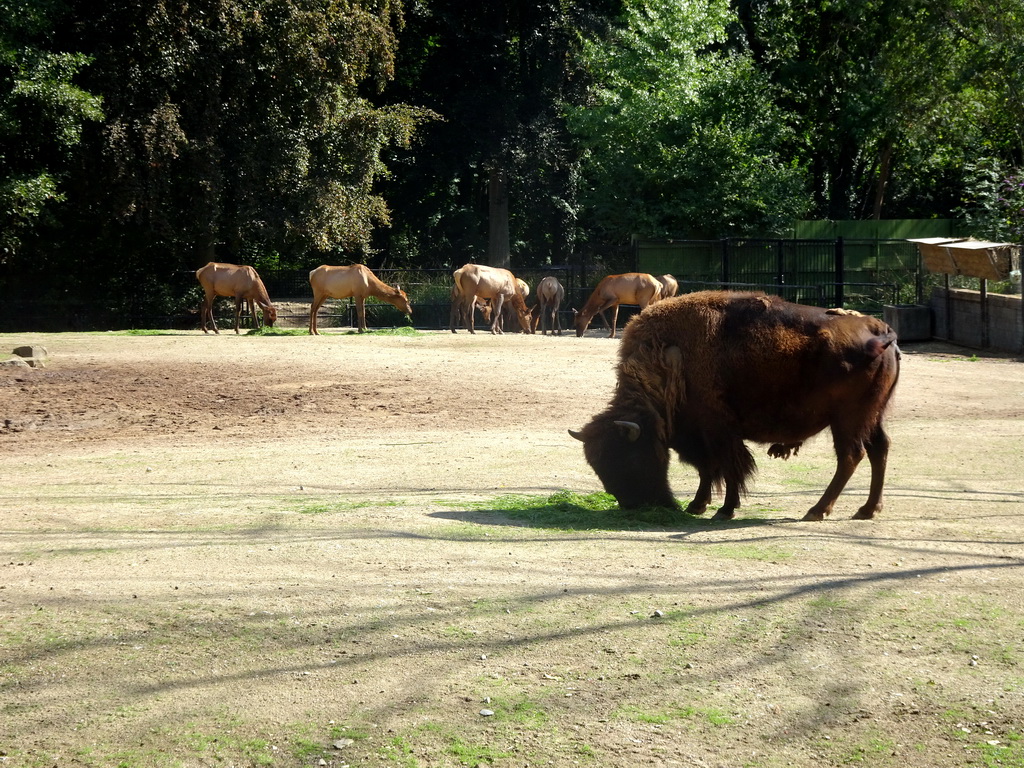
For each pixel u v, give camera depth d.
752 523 7.03
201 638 4.20
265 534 6.37
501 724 3.37
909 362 19.81
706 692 3.61
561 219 47.56
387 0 33.47
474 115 40.78
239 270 27.41
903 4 38.28
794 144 45.47
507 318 33.78
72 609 4.59
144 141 29.14
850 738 3.25
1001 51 35.22
